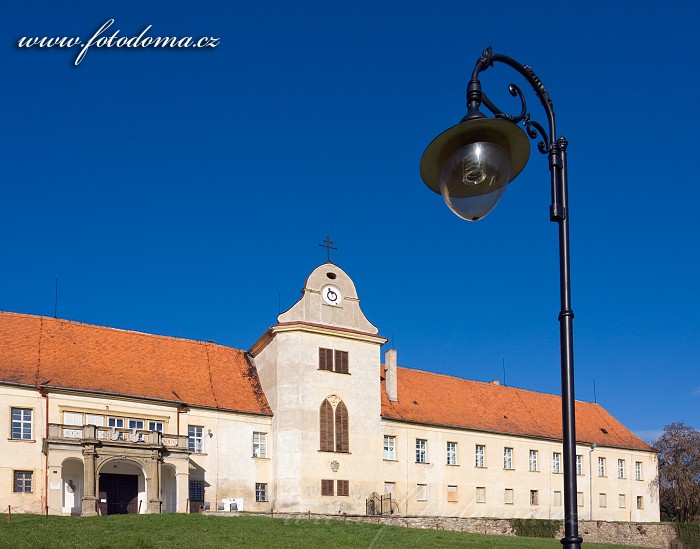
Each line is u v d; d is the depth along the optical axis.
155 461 53.91
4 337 57.88
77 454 52.31
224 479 60.78
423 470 70.44
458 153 10.29
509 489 76.31
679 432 94.94
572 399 9.84
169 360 64.81
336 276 69.69
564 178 10.45
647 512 88.06
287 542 40.72
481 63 10.45
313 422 64.12
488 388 84.50
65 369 57.66
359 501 64.88
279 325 65.31
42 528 41.19
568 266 10.22
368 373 68.56
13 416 53.28
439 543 45.06
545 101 10.62
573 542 9.47
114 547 36.19
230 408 62.62
